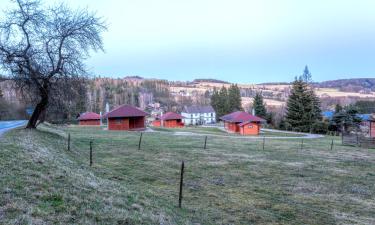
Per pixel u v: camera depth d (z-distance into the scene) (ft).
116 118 181.37
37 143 52.54
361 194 48.93
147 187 44.06
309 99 250.57
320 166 70.95
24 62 70.13
